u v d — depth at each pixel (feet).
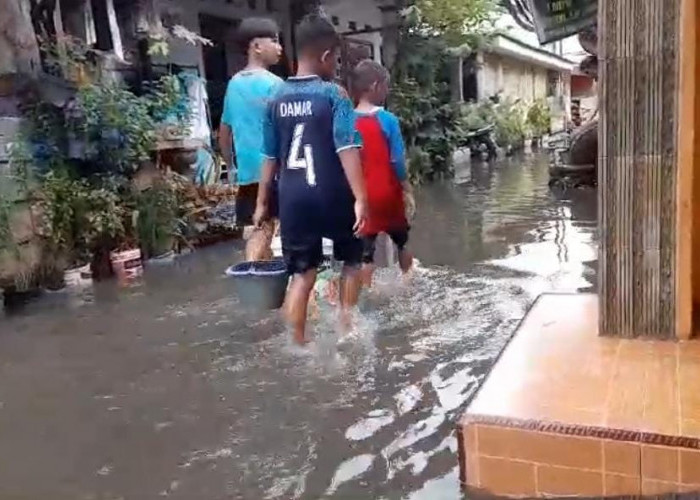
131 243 21.42
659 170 9.23
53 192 19.75
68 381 12.17
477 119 59.06
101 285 19.42
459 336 13.09
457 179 45.01
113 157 21.81
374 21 47.29
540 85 95.91
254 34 16.08
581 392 8.13
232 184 26.63
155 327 15.01
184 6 31.42
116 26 24.71
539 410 7.75
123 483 8.64
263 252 15.06
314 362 12.19
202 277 19.79
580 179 37.06
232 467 8.84
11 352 13.98
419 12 45.34
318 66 12.61
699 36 9.42
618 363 8.87
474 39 50.24
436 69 50.08
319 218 12.50
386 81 16.28
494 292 15.87
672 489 7.00
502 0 45.24
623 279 9.64
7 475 8.98
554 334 10.05
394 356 12.25
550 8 25.96
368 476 8.41
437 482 8.17
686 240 9.30
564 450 7.32
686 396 7.88
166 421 10.30
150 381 11.90
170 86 24.80
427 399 10.46
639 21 8.89
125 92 22.45
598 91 9.29
